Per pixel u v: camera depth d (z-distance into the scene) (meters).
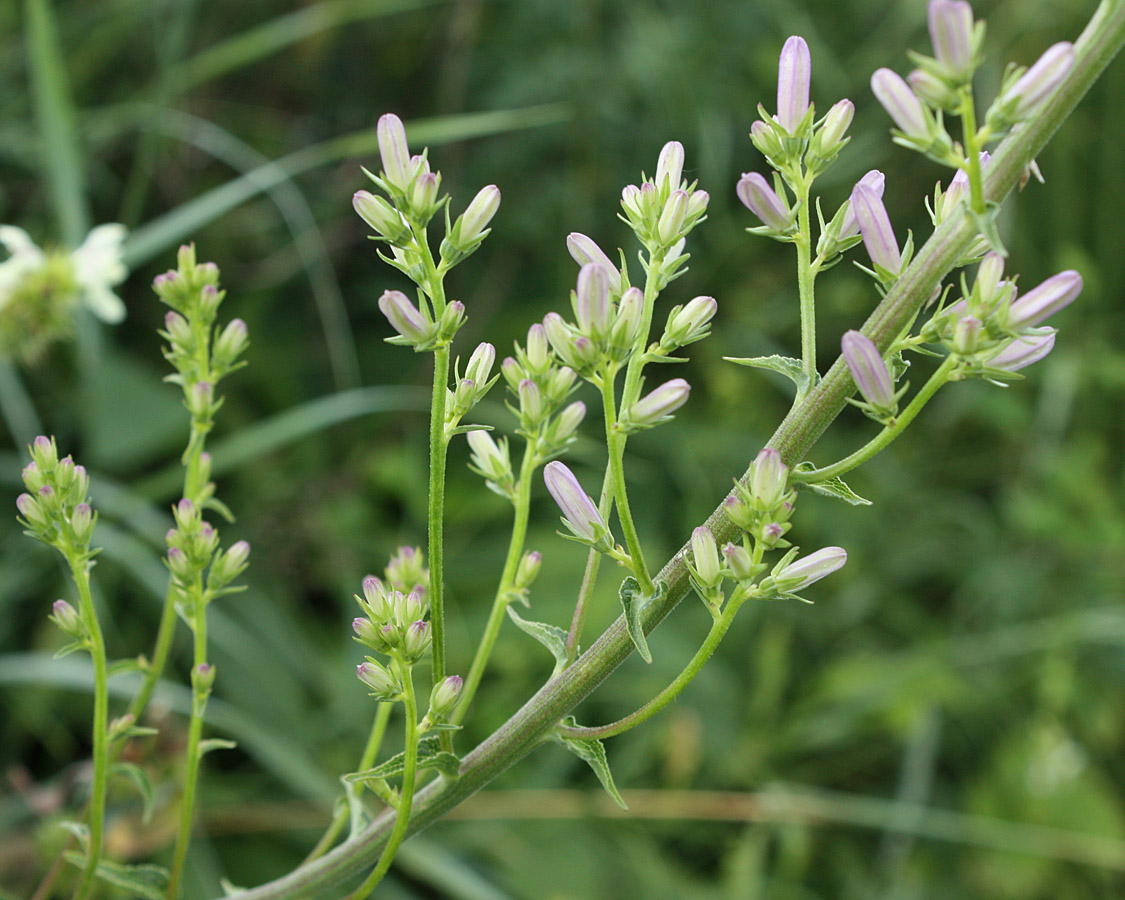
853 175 0.90
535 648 0.70
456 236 0.31
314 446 0.81
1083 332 0.94
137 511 0.62
